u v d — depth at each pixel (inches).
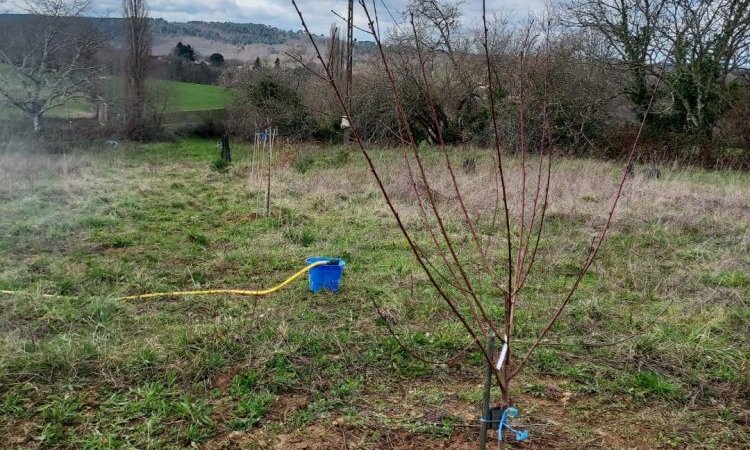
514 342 170.6
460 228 313.9
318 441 121.6
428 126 726.5
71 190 398.6
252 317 182.4
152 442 117.8
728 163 590.9
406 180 414.6
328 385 143.0
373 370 151.9
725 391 146.9
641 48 627.8
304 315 185.8
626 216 339.0
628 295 215.0
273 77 829.2
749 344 174.4
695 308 200.2
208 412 129.0
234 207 373.1
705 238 302.4
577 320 190.7
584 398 142.8
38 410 127.6
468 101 703.1
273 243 282.8
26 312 184.4
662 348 167.9
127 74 920.3
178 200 394.3
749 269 247.4
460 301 204.1
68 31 797.9
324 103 764.6
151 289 213.3
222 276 232.5
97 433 119.7
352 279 227.0
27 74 754.2
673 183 446.0
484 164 521.7
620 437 126.8
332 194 401.4
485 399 91.9
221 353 153.5
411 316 190.5
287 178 477.7
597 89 655.8
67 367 144.6
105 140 821.9
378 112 682.2
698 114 641.0
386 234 302.4
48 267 234.7
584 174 460.1
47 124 808.3
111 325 174.9
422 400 138.6
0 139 695.1
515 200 373.1
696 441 125.6
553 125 626.8
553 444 123.0
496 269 243.8
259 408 130.6
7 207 337.7
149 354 150.9
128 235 293.9
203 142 916.6
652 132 655.1
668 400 142.7
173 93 988.6
